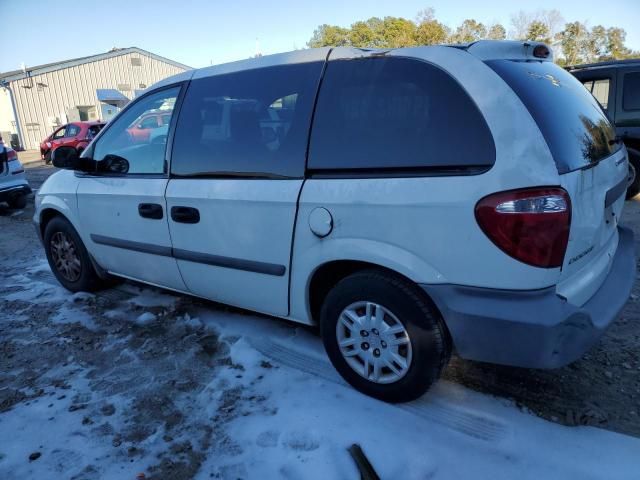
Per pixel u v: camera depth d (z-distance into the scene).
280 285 2.85
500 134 2.10
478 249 2.13
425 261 2.27
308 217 2.60
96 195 3.78
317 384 2.82
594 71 7.12
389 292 2.43
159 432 2.49
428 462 2.21
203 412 2.63
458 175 2.17
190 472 2.22
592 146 2.41
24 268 5.30
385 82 2.44
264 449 2.34
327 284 2.83
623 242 3.01
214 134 3.06
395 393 2.55
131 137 3.57
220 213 2.98
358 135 2.48
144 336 3.51
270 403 2.67
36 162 19.91
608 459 2.19
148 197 3.38
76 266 4.30
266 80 2.89
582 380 2.79
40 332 3.64
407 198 2.27
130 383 2.93
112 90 30.11
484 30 45.81
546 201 2.01
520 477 2.12
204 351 3.27
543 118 2.15
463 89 2.22
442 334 2.37
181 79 3.35
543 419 2.47
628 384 2.75
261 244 2.85
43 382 2.98
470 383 2.79
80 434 2.49
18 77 27.19
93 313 3.95
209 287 3.27
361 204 2.40
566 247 2.08
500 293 2.14
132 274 3.84
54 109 28.61
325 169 2.57
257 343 3.32
